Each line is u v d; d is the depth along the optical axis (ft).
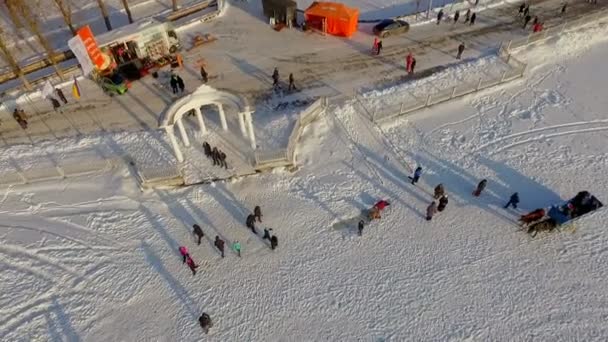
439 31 122.31
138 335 67.62
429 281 70.95
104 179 90.27
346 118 96.78
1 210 85.92
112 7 149.28
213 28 130.52
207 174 89.10
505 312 66.64
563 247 73.46
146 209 84.58
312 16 123.13
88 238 80.48
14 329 68.74
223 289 72.38
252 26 130.11
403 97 101.30
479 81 100.32
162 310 70.33
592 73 105.60
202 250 77.61
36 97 112.27
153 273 74.95
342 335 65.92
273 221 80.89
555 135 91.81
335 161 89.66
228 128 97.81
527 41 112.47
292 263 74.79
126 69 112.37
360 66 112.68
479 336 64.49
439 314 67.10
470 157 88.79
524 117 96.07
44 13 145.79
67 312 70.59
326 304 69.51
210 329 67.82
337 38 122.83
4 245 79.77
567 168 85.51
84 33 101.60
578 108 97.14
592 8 126.31
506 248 73.92
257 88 108.78
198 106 87.40
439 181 85.10
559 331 64.28
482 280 70.38
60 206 86.07
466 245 74.84
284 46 121.29
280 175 87.86
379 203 79.61
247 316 69.05
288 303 70.03
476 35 119.96
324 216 80.89
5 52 108.78
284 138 93.91
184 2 148.25
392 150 90.94
